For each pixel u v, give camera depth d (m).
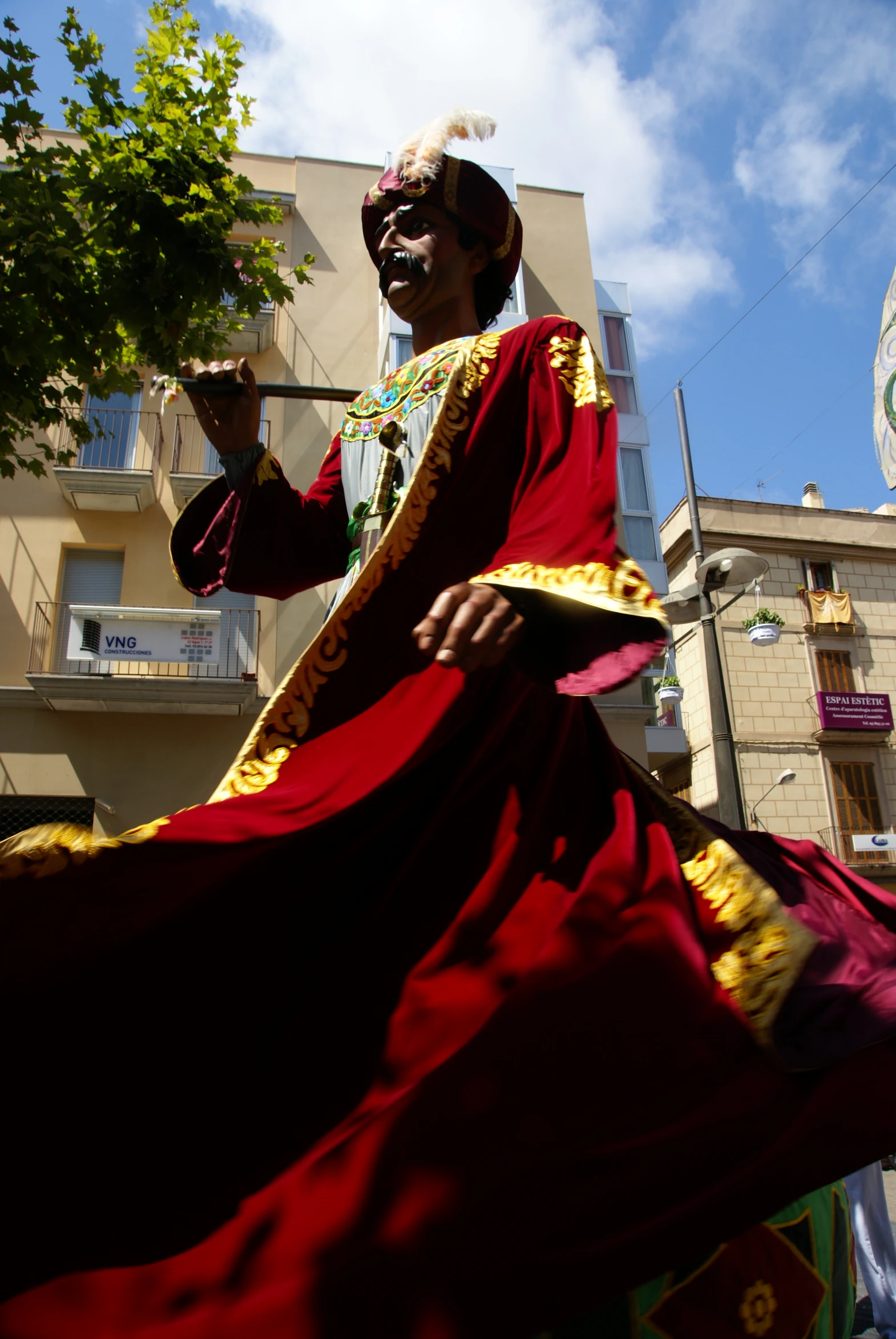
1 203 5.85
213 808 1.19
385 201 1.99
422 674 1.41
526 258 18.47
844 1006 1.26
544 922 1.27
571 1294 1.00
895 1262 3.71
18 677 14.79
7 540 15.40
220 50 6.07
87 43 5.87
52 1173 1.05
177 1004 1.16
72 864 1.04
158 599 15.36
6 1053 1.06
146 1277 0.99
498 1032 1.13
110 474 15.23
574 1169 1.04
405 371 1.82
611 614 1.24
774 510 26.77
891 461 4.11
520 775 1.43
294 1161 1.09
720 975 1.22
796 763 24.55
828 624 25.55
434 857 1.36
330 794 1.27
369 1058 1.20
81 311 5.93
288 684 1.38
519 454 1.62
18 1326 0.94
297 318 16.73
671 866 1.33
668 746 20.58
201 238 6.01
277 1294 0.96
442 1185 1.02
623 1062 1.12
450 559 1.51
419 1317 0.95
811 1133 1.14
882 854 23.92
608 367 18.98
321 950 1.27
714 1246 1.05
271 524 1.94
